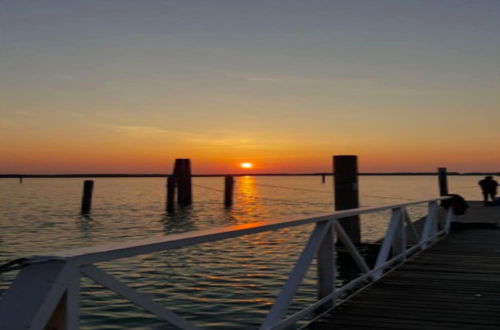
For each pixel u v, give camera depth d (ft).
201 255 38.27
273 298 25.14
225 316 21.94
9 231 60.95
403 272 22.79
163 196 162.91
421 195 172.24
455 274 22.21
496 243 33.22
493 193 68.59
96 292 26.16
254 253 39.45
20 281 5.48
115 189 244.63
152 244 7.10
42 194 181.27
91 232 60.80
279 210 97.76
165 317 7.41
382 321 14.57
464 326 14.12
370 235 56.39
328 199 142.82
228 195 104.78
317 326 14.07
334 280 15.71
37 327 5.18
